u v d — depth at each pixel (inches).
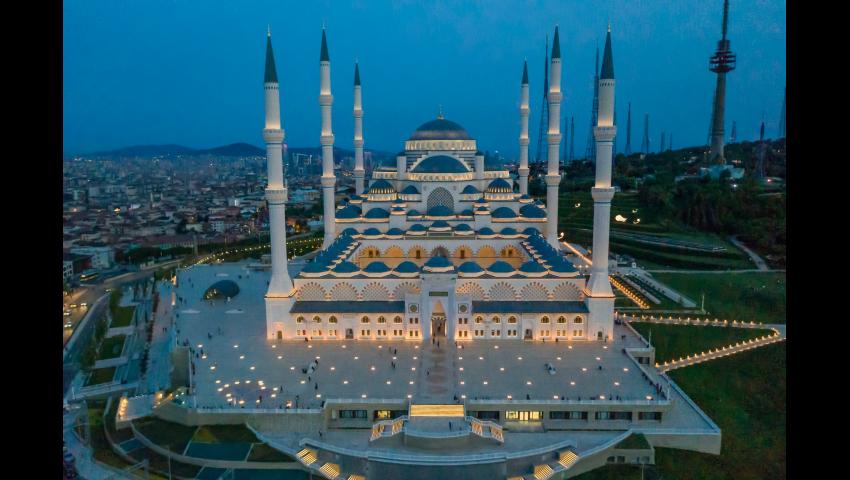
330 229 6988.2
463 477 3326.8
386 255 6673.2
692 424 3764.8
